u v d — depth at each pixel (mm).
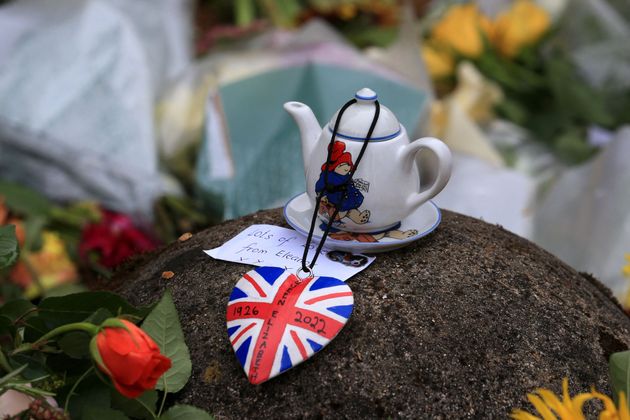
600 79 2148
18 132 1604
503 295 751
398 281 749
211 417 656
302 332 684
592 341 746
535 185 1730
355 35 2020
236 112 1584
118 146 1667
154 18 1954
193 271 809
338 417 654
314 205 811
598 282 951
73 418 680
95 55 1696
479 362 688
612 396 705
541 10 2160
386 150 761
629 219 1432
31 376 689
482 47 2133
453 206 1576
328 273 755
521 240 882
